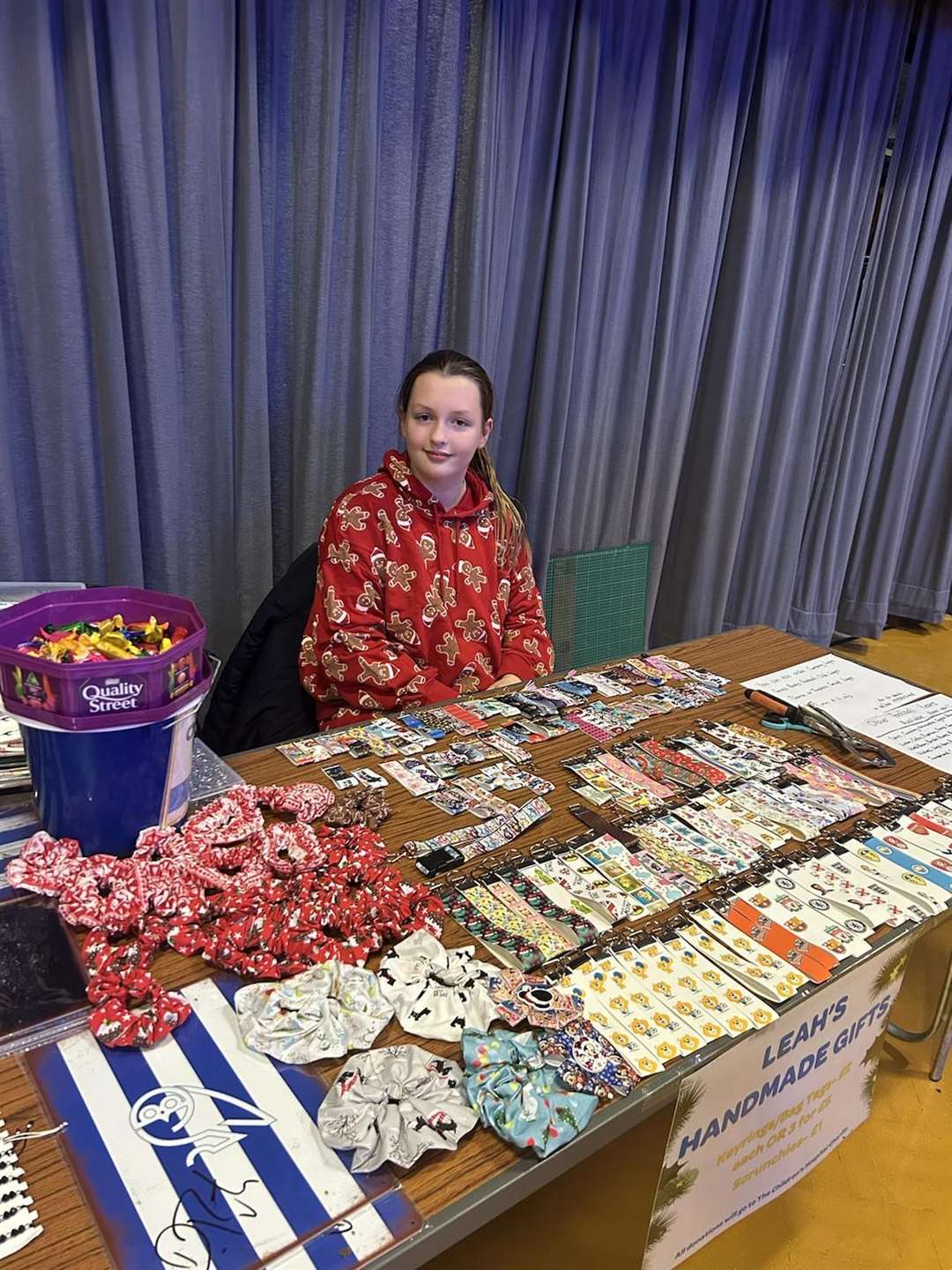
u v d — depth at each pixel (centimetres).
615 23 239
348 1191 62
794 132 285
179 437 202
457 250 234
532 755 126
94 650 92
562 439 270
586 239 257
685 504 331
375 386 231
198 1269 56
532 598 181
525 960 86
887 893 102
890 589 416
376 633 158
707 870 103
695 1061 77
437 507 163
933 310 358
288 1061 71
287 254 208
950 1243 140
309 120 197
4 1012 74
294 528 233
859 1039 102
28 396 184
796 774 128
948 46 312
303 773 117
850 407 351
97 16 167
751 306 305
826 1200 145
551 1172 67
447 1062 73
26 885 87
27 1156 62
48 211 171
